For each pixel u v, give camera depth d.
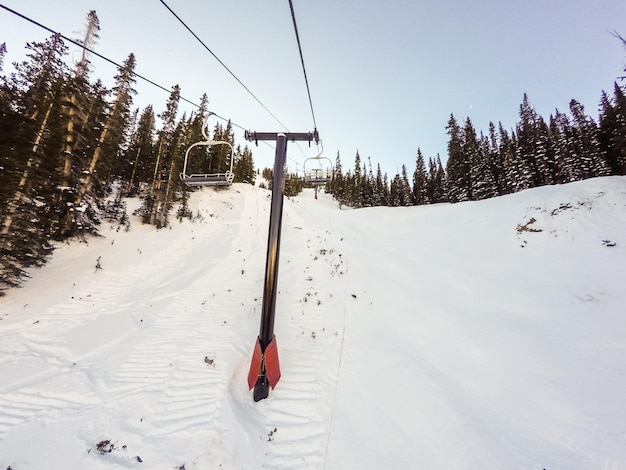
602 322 7.88
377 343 7.64
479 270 12.32
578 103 49.97
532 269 11.54
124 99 20.67
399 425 5.02
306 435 4.84
